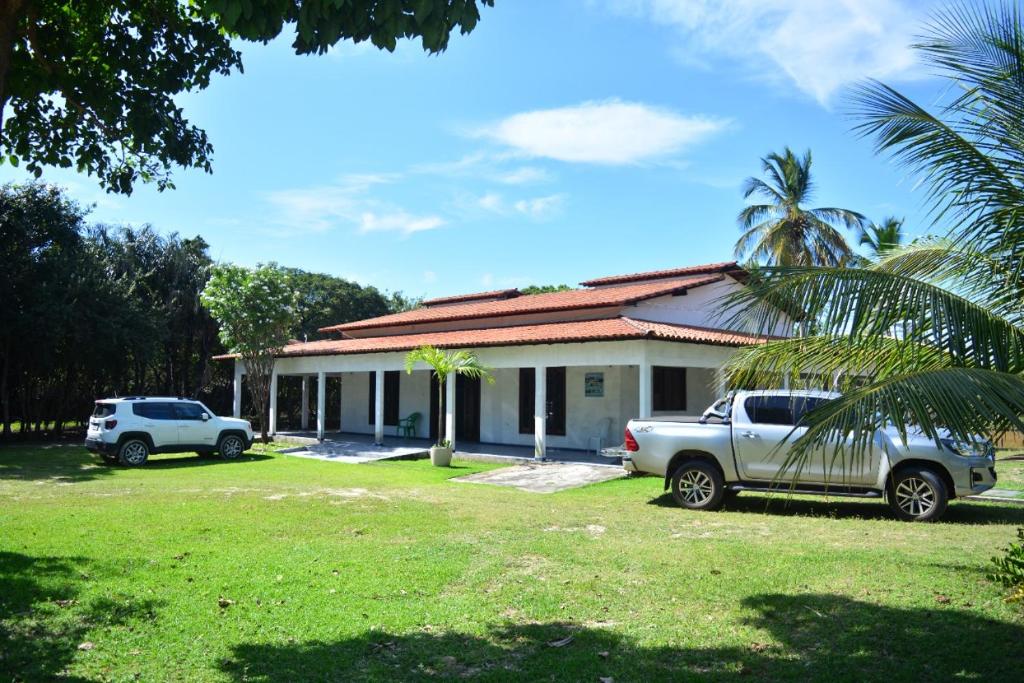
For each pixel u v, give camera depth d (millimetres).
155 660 4934
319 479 15422
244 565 7367
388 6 4766
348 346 23984
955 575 6871
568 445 20875
